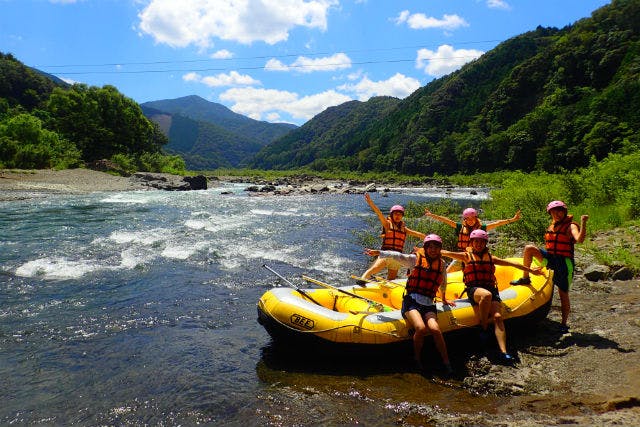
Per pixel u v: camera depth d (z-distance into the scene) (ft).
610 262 24.97
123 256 31.58
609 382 12.99
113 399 13.05
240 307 21.70
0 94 209.36
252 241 38.86
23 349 16.51
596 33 263.70
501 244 34.09
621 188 44.29
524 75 285.02
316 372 14.85
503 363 15.10
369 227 48.75
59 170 107.65
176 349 16.70
